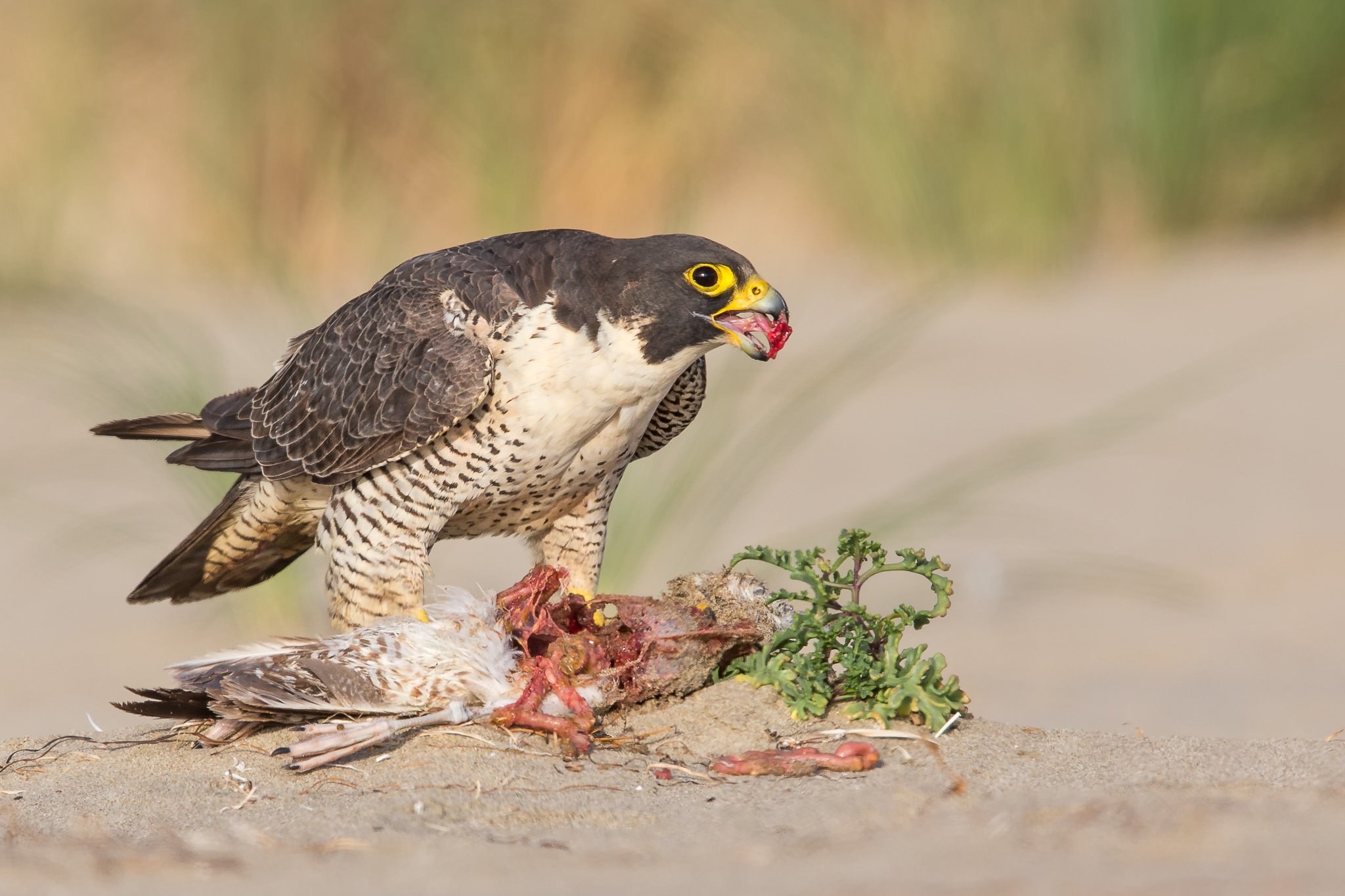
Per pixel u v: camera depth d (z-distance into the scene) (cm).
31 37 2566
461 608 728
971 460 1499
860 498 1402
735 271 771
